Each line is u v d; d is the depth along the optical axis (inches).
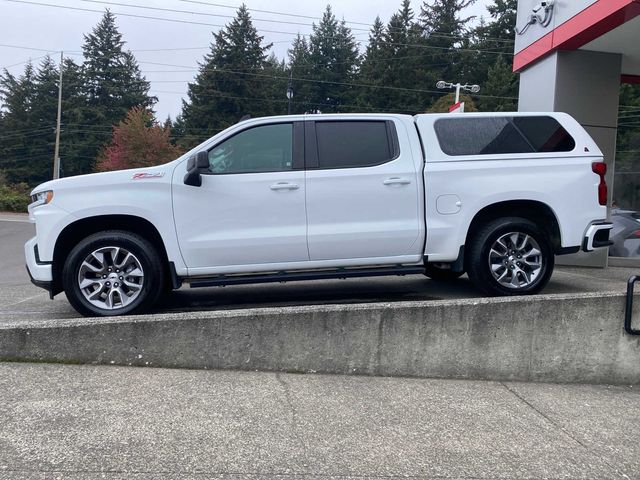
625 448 161.0
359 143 233.5
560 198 234.8
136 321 201.9
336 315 208.5
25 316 250.1
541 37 408.2
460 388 203.2
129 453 142.1
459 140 238.7
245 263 225.3
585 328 219.3
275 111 2354.8
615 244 422.9
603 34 360.2
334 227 226.5
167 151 1806.1
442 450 152.9
